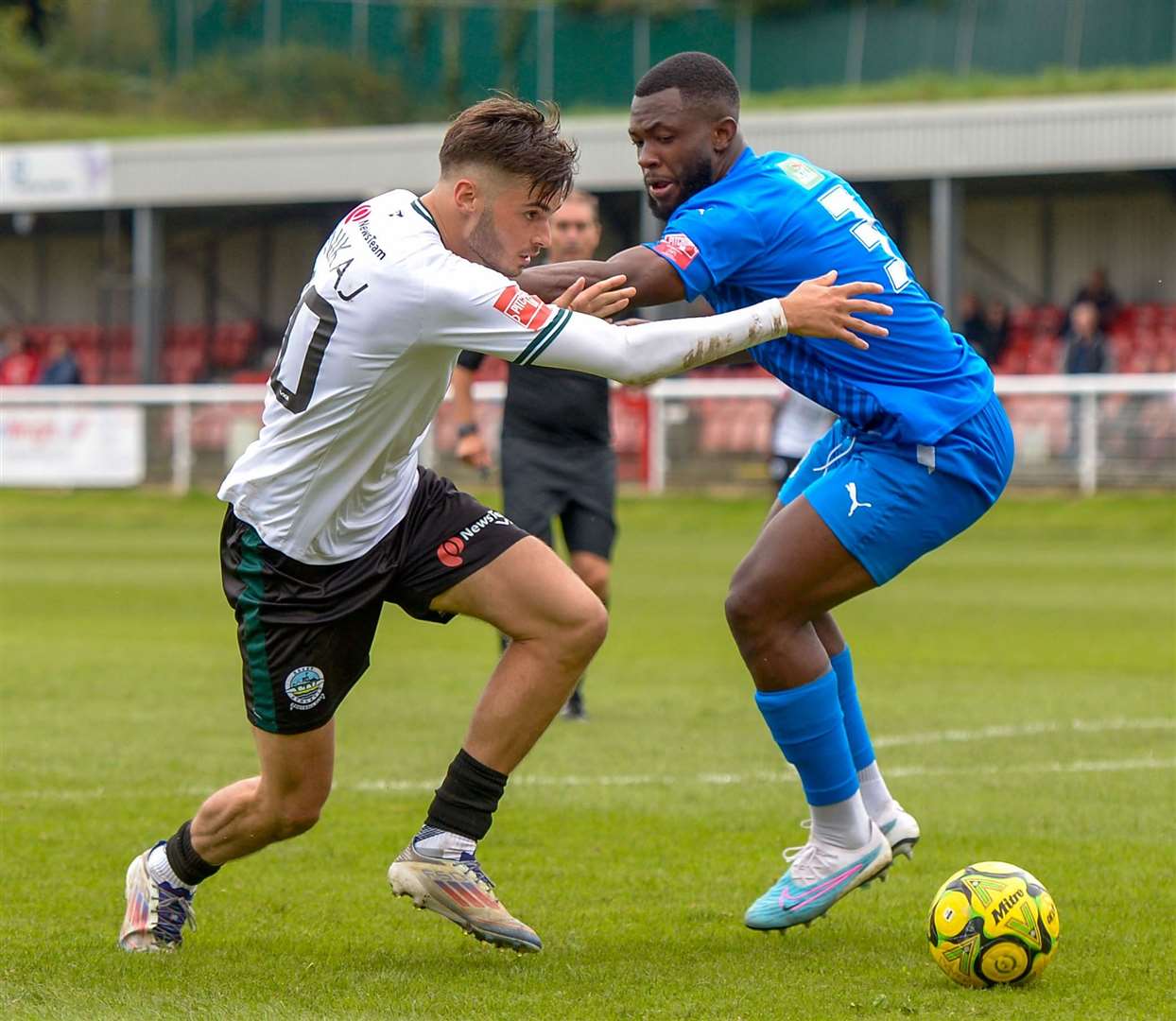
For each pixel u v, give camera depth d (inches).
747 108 4857.3
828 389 586.9
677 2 5344.5
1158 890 655.8
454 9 5644.7
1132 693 1208.2
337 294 510.0
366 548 544.4
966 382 588.4
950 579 2132.1
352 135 4335.6
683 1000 504.7
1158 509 2817.4
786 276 574.6
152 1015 484.4
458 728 1077.8
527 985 523.2
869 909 635.5
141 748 989.2
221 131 5629.9
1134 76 4645.7
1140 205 4360.2
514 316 505.0
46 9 1893.5
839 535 578.9
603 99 5428.2
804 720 588.4
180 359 4886.8
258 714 546.9
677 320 523.8
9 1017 482.6
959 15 5093.5
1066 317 4136.3
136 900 569.3
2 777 898.1
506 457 1085.1
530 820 803.4
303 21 5890.8
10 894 649.0
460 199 519.5
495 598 551.5
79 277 5172.2
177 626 1652.3
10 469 3491.6
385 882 677.3
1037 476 2989.7
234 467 543.5
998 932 516.4
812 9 5231.3
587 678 1311.5
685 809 827.4
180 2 5989.2
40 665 1364.4
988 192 4409.5
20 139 5447.8
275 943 581.6
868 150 3937.0
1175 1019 484.4
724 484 3181.6
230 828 561.3
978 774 908.6
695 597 1936.5
